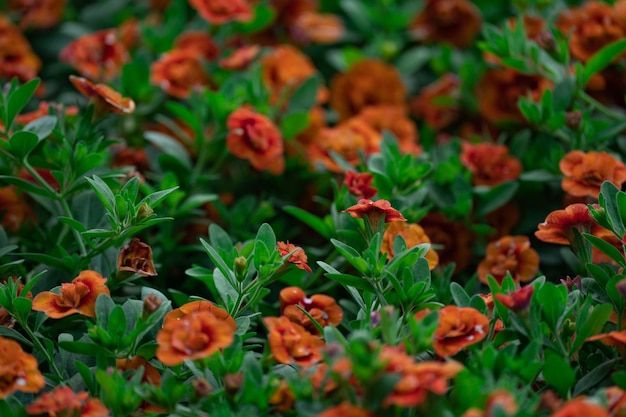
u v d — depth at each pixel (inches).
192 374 26.0
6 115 28.2
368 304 26.7
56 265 27.6
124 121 32.9
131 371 25.7
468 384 24.1
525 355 24.8
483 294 27.8
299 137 33.1
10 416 24.8
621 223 26.6
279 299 28.4
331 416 23.4
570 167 28.2
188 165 31.2
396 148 29.9
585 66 30.6
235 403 24.8
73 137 28.9
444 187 30.6
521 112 31.4
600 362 26.3
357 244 28.3
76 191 29.0
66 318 27.1
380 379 23.5
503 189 30.1
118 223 26.6
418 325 24.5
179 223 30.4
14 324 27.0
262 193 32.3
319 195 31.9
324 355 24.1
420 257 26.5
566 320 25.8
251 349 27.2
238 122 29.9
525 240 28.6
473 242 30.4
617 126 30.2
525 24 33.3
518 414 23.6
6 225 29.5
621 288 25.1
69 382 25.8
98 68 33.1
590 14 31.9
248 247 27.5
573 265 29.2
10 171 29.0
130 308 26.0
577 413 23.1
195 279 29.5
